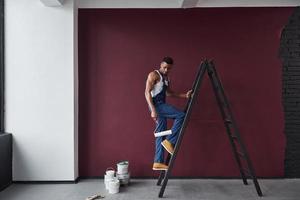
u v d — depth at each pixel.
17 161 4.40
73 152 4.39
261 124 4.53
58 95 4.38
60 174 4.40
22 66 4.37
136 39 4.57
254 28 4.52
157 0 4.53
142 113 4.59
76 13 4.52
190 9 4.53
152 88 4.02
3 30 4.36
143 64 4.57
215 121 4.56
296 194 3.90
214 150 4.56
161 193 3.81
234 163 4.54
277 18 4.52
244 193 3.95
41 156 4.39
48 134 4.39
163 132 3.98
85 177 4.62
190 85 4.54
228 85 4.54
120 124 4.60
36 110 4.38
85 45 4.58
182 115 3.93
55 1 4.15
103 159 4.61
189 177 4.56
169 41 4.55
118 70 4.59
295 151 4.52
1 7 4.35
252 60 4.52
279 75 4.52
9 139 4.29
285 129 4.53
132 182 4.44
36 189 4.14
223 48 4.53
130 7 4.55
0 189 4.02
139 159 4.60
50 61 4.37
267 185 4.27
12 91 4.37
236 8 4.52
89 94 4.59
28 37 4.36
